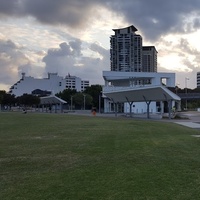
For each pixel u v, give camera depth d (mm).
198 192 6602
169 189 6816
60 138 17250
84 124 29719
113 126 26844
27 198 6301
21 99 120188
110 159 10406
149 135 18797
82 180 7621
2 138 17422
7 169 9070
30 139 16859
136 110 93750
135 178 7758
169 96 47281
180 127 27000
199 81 179000
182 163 9656
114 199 6164
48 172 8594
